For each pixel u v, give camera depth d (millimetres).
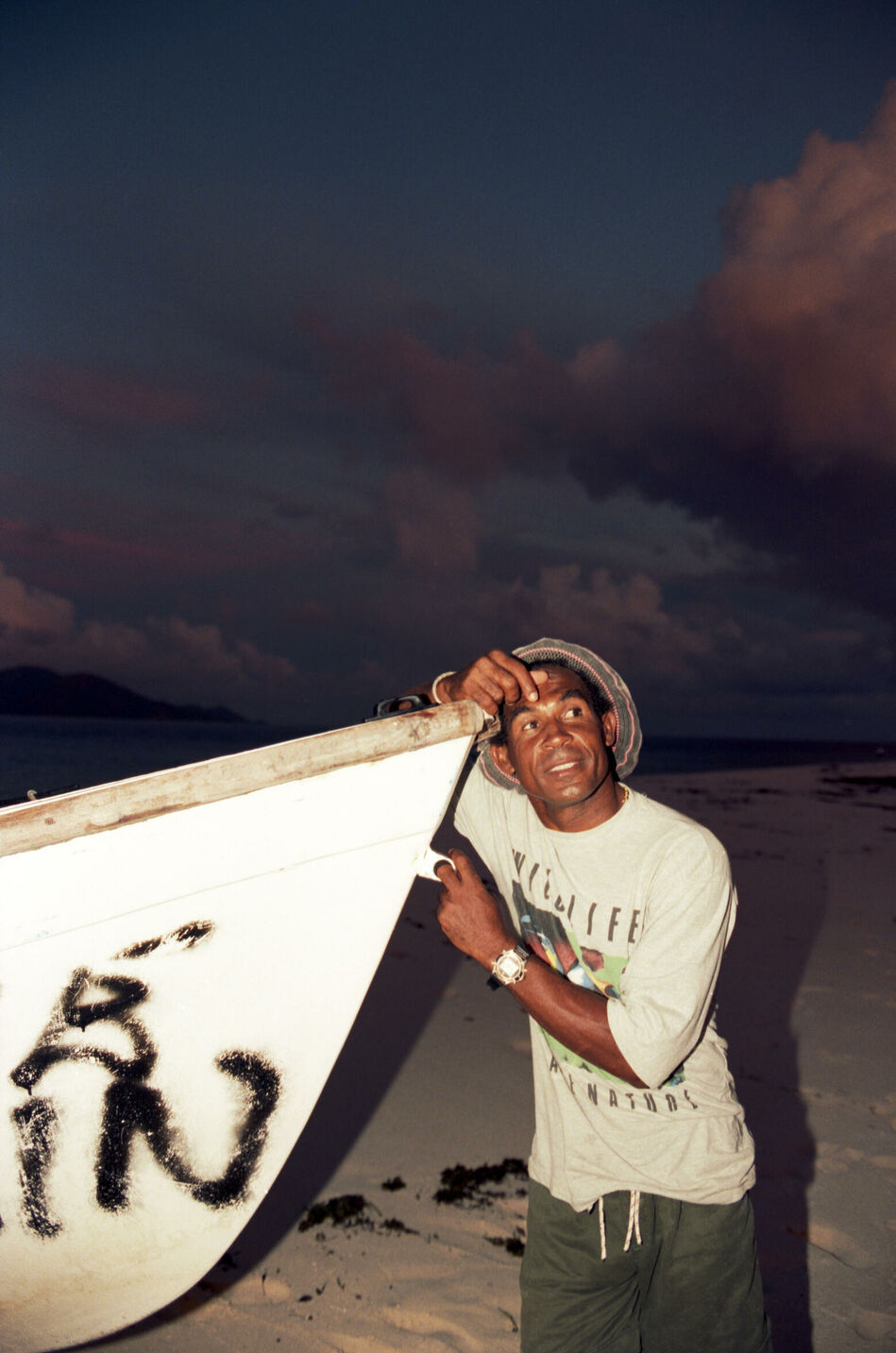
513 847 2033
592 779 1812
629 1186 1794
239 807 1788
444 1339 2521
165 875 1783
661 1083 1691
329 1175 3381
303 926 1890
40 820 1703
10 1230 1920
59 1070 1835
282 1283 2777
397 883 1902
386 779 1838
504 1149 3574
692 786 19000
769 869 9422
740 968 5977
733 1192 1773
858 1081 4238
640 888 1801
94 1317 2141
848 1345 2521
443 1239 3002
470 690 1896
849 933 6949
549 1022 1694
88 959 1790
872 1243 3000
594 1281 1865
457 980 5621
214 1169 1985
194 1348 2486
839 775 23625
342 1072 4281
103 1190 1930
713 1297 1783
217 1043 1913
